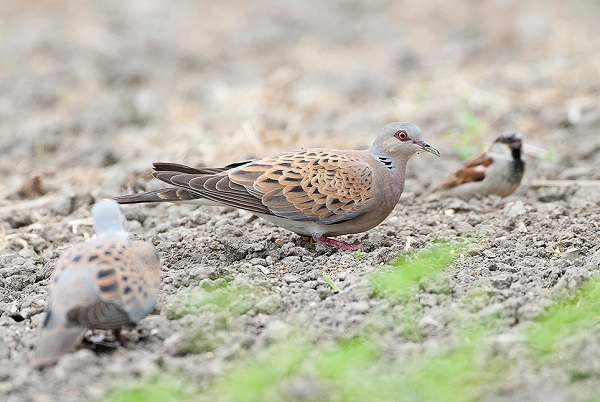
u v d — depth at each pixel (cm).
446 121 1966
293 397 816
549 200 1503
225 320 958
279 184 1162
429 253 1130
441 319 962
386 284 1028
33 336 970
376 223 1223
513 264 1129
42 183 1598
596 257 1112
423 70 2414
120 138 1931
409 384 845
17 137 1944
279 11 3041
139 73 2409
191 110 2077
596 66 2225
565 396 815
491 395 827
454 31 2791
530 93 2100
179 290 1049
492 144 1516
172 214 1378
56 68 2450
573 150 1722
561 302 1005
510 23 2808
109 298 846
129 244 902
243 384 827
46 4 3138
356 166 1186
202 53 2609
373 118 2000
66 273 859
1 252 1277
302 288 1064
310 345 921
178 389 841
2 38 2747
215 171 1183
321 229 1199
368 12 3038
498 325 953
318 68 2467
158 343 940
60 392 845
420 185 1594
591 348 880
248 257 1177
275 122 1930
